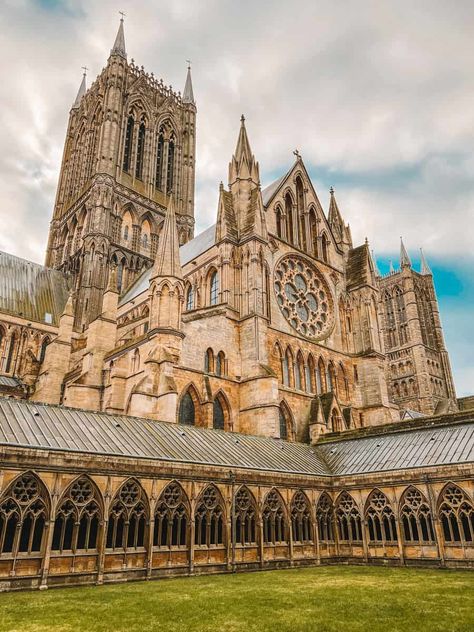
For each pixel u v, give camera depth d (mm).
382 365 73625
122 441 32438
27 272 103500
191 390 53500
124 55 127000
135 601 21484
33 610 19391
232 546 33531
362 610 19906
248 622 17828
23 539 25516
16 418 29750
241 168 69625
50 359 76688
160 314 53062
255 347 58375
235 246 65062
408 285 175500
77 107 141125
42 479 26438
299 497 39938
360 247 80938
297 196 77250
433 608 20141
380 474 39844
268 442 46656
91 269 102312
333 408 63250
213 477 34031
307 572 33281
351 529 41000
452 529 35219
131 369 55531
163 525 31188
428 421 46344
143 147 126438
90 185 113938
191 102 141750
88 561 27000
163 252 55969
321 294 74500
